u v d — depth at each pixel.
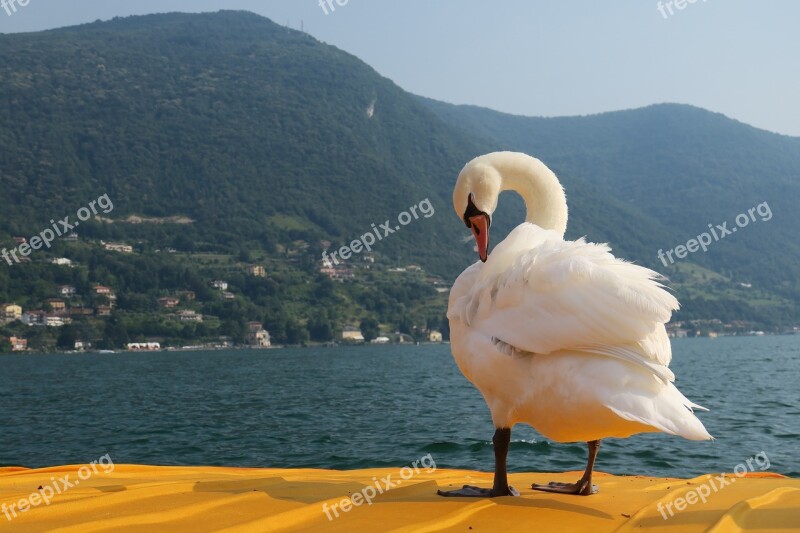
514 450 15.65
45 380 52.69
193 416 26.33
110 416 27.17
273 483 6.98
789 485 7.14
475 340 5.79
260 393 37.19
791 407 26.14
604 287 5.30
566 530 5.21
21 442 20.48
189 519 5.44
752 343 143.62
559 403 5.36
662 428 4.91
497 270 5.93
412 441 17.97
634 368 5.19
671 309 5.20
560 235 6.36
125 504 5.92
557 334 5.36
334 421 23.34
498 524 5.35
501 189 6.99
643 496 6.42
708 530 5.02
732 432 19.03
